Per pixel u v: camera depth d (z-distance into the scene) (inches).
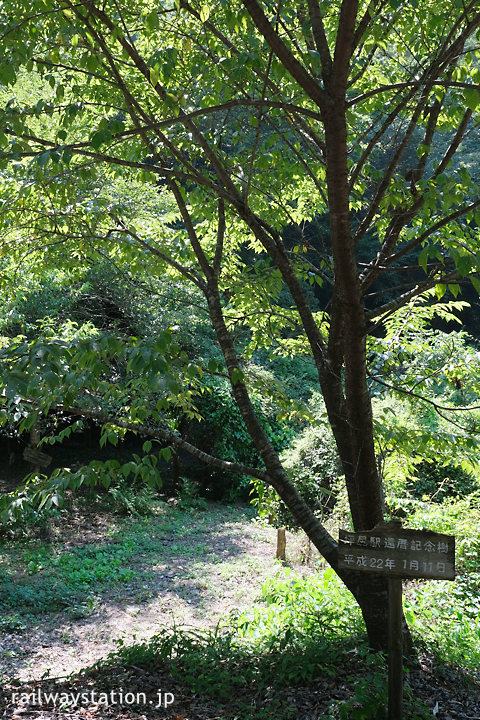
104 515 591.8
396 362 270.1
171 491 687.7
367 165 237.3
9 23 166.1
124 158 244.7
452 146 217.6
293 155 235.5
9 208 229.1
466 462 274.2
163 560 474.6
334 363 216.4
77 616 361.4
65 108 173.9
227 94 197.3
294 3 196.5
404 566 146.2
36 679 249.4
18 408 180.9
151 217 310.0
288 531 542.3
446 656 206.2
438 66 189.5
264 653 215.8
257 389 269.7
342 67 153.6
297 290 223.3
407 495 445.4
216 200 254.1
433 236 183.0
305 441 547.5
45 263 275.7
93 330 390.6
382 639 199.2
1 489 625.3
